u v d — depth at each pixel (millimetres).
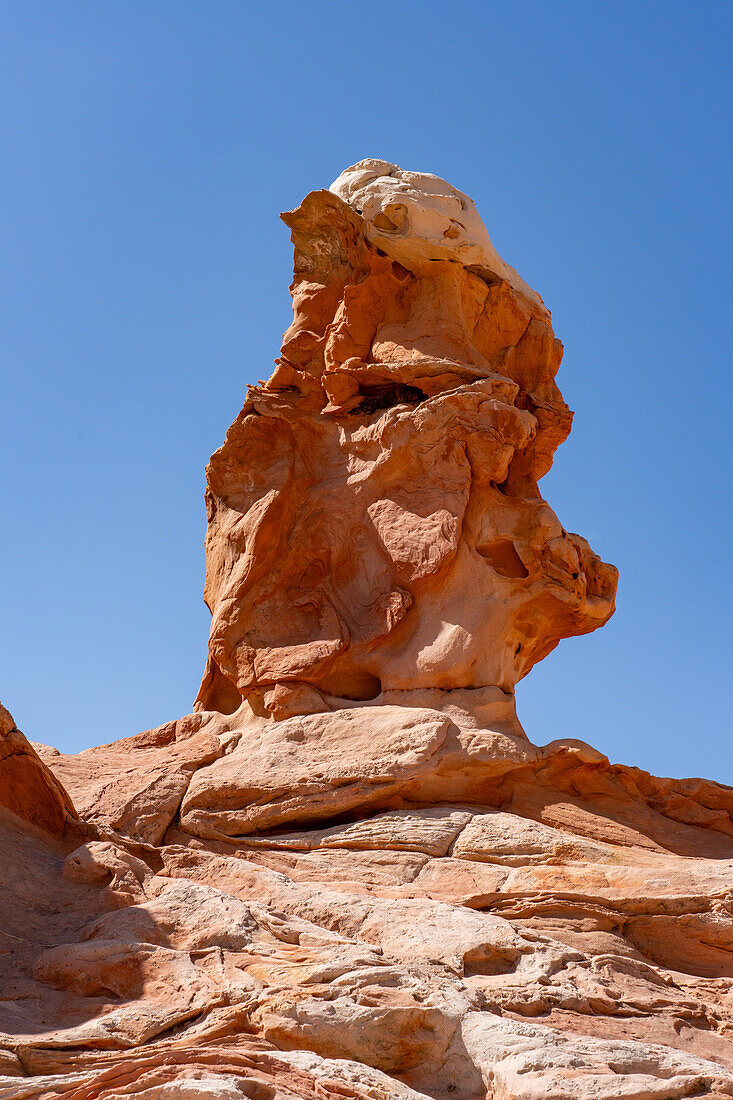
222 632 17719
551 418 19438
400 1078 9414
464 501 17484
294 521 18266
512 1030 9547
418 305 19375
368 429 18312
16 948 11375
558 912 13094
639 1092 8695
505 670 16875
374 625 17172
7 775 13836
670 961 12984
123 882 12547
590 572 17969
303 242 19703
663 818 15727
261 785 15242
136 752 17594
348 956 10609
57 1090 8328
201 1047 9070
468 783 15289
